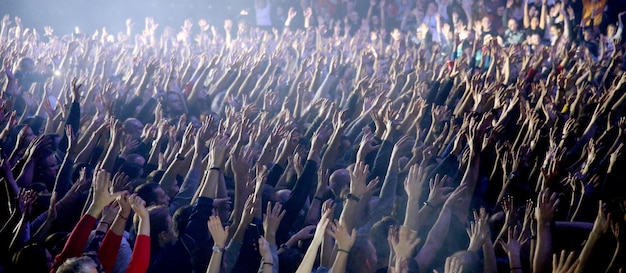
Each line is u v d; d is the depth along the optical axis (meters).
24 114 8.46
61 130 7.81
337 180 6.28
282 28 21.03
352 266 4.84
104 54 11.77
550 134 7.76
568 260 4.50
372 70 13.20
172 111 9.17
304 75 10.75
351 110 9.55
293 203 5.85
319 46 16.61
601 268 5.39
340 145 7.78
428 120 9.06
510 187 6.36
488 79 10.91
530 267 5.02
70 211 5.66
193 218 5.35
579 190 6.35
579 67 11.93
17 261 4.34
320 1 21.22
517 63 13.81
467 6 19.25
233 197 6.41
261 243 4.63
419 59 12.77
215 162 5.61
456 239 5.37
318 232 4.45
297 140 7.09
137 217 5.19
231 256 5.09
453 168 6.73
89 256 3.99
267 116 8.59
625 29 17.03
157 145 7.14
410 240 4.42
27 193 5.09
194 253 5.16
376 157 6.95
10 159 6.49
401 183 6.61
